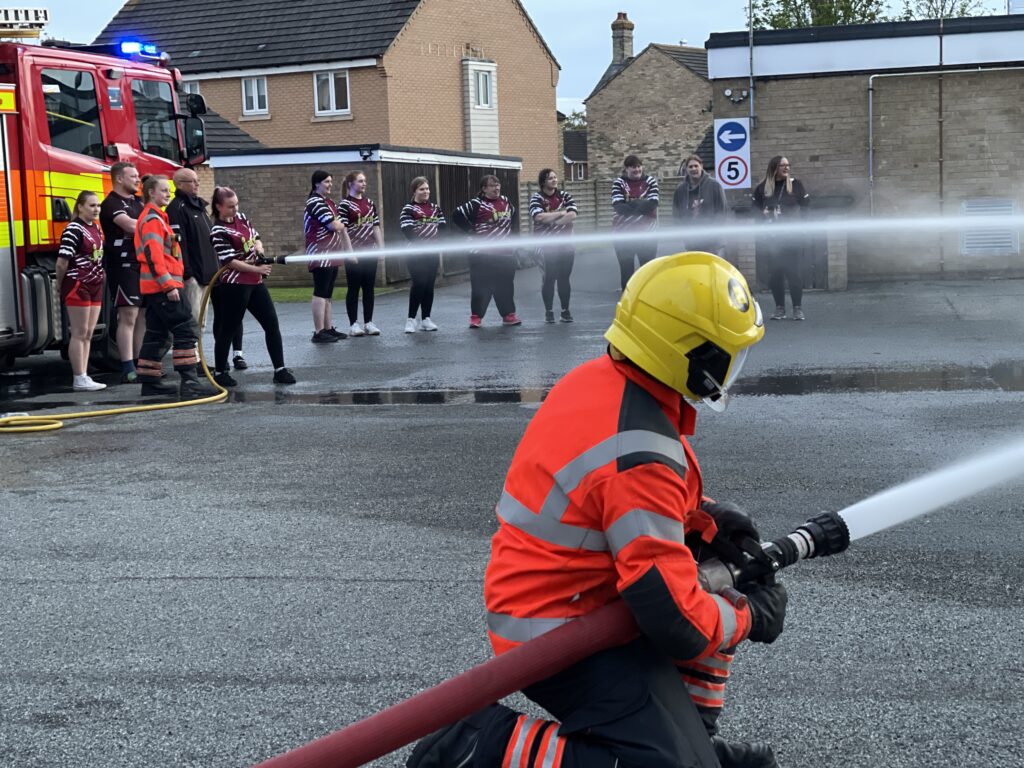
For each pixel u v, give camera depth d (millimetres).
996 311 13711
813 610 4574
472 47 34719
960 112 17453
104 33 34656
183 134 12359
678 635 2350
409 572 5195
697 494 2652
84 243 10414
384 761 3508
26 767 3561
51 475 7273
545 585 2490
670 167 48719
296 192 21703
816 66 17578
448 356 11820
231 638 4512
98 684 4141
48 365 12859
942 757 3416
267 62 32156
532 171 37969
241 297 10328
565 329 13664
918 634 4309
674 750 2357
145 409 9430
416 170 22578
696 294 2430
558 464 2447
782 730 3609
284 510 6273
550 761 2432
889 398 8750
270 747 3639
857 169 17844
